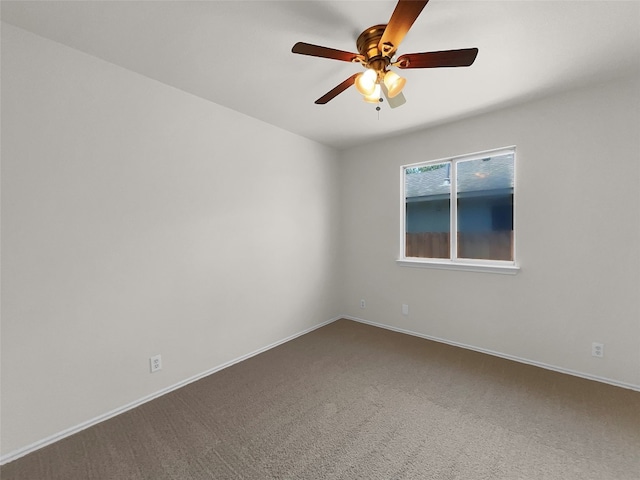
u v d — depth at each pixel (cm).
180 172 232
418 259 336
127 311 203
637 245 213
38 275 167
